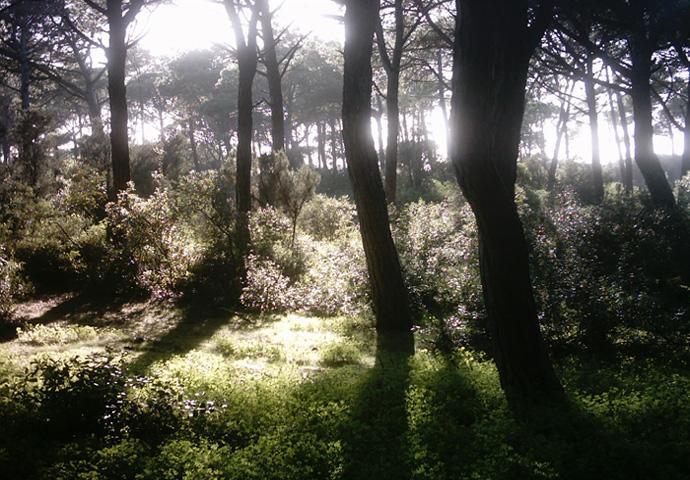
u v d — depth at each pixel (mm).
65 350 10914
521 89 8305
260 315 14609
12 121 41469
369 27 11891
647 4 17578
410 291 14141
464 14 7246
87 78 43375
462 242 15641
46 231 18781
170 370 8977
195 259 16875
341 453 5840
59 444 6438
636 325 10852
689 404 7008
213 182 17609
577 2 17219
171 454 5789
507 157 8242
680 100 50031
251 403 7305
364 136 12102
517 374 7688
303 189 19062
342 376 8797
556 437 6117
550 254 13023
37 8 33469
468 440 6133
